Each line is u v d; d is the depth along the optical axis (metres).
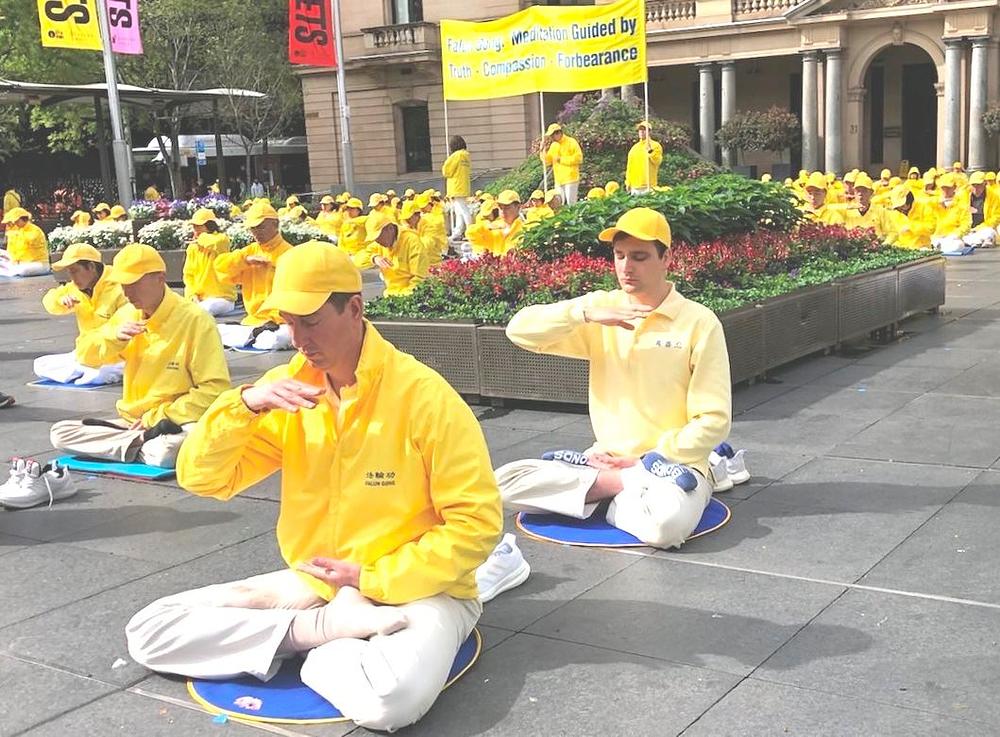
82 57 33.47
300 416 3.64
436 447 3.47
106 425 6.84
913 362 9.20
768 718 3.42
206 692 3.71
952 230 19.31
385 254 11.93
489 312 8.21
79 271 7.69
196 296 14.30
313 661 3.51
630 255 4.95
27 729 3.55
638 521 4.97
